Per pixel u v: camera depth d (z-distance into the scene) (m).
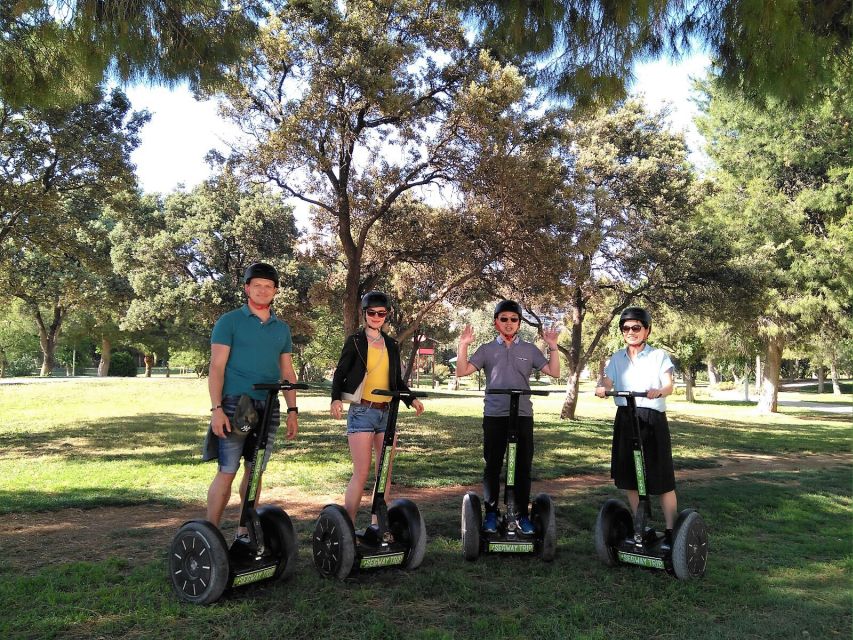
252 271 4.30
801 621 3.61
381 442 4.71
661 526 6.02
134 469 9.17
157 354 49.12
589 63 6.05
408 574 4.37
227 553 3.70
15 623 3.36
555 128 13.03
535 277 13.90
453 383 48.88
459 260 14.49
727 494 7.71
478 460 10.45
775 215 22.17
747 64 5.52
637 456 4.54
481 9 6.16
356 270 14.30
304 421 17.14
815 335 25.00
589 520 6.12
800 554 5.16
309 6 11.66
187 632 3.32
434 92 13.17
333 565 4.18
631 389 4.76
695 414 26.00
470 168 13.03
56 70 5.85
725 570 4.59
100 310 30.59
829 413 27.47
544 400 36.38
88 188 14.92
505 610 3.75
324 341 39.12
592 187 17.75
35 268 26.03
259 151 12.68
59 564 4.50
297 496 7.35
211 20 6.09
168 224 34.84
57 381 34.56
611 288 20.12
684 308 19.08
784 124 21.97
